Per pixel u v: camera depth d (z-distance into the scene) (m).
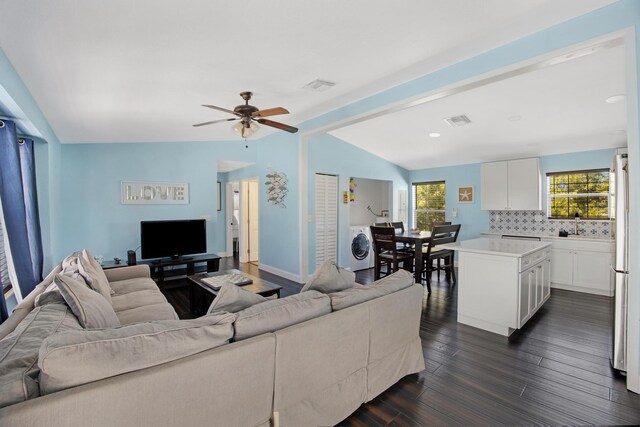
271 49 2.39
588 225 5.07
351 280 2.38
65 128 3.87
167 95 3.09
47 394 1.06
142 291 3.21
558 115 3.96
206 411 1.34
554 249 4.92
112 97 2.97
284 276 5.62
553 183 5.47
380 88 3.49
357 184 7.36
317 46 2.42
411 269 5.05
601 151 4.95
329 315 1.82
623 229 2.38
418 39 2.44
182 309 3.99
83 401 1.06
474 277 3.32
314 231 5.64
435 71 3.05
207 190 5.70
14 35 1.80
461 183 6.59
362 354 1.98
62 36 1.88
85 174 4.74
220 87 3.04
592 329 3.25
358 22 2.13
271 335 1.56
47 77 2.40
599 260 4.50
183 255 5.34
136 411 1.17
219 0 1.74
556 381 2.29
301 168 5.16
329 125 4.36
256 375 1.48
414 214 7.55
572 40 2.26
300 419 1.67
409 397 2.12
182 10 1.78
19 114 2.58
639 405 2.02
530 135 4.70
